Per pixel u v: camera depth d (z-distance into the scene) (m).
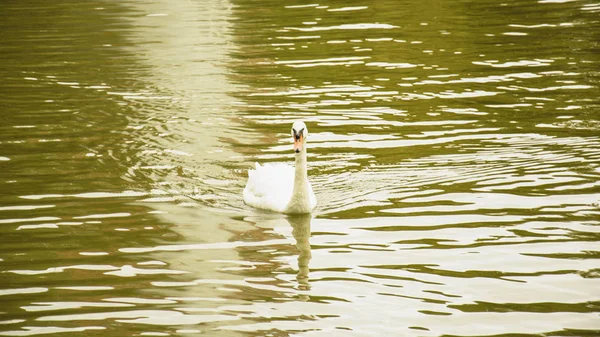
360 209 13.95
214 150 17.22
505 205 13.77
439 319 10.22
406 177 15.30
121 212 13.91
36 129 18.69
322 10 33.25
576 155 16.02
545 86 21.17
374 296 10.88
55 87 22.48
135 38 28.89
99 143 17.64
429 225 13.14
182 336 9.87
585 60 23.64
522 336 9.77
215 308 10.60
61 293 11.05
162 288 11.18
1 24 32.09
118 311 10.53
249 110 20.08
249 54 26.05
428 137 17.56
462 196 14.27
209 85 22.45
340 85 22.09
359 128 18.39
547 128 17.77
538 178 14.91
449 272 11.52
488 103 19.89
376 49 26.12
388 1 34.81
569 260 11.73
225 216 13.84
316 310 10.52
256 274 11.61
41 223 13.42
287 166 15.26
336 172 15.73
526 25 28.89
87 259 12.10
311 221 13.55
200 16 32.84
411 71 23.31
